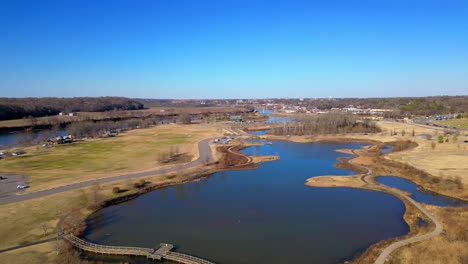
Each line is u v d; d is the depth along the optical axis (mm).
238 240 69062
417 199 94750
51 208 83688
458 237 64938
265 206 90000
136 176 117312
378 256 58781
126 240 69188
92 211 84938
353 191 102875
